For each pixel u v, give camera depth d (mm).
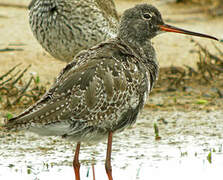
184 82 16875
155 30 10992
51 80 16141
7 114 13086
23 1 23844
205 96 15805
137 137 12906
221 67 17672
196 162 11742
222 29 21625
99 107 9469
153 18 10930
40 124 8938
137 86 9844
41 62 17281
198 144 12578
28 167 11070
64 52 13750
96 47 10117
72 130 9469
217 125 13766
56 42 13555
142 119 14102
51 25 13367
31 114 8898
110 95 9508
